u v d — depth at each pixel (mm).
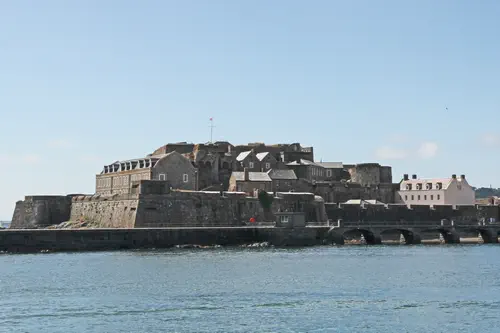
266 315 69938
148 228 151000
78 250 141125
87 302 75688
